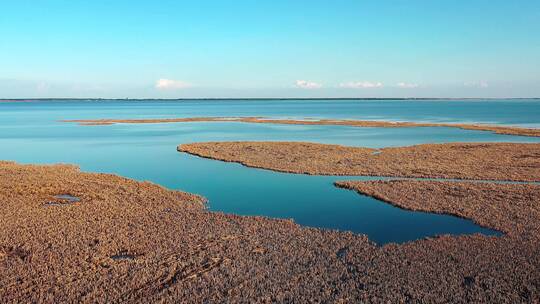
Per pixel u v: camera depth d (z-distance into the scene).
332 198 26.66
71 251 17.38
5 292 14.09
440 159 40.31
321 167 36.34
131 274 15.38
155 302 13.53
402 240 19.23
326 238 18.95
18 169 35.97
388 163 38.28
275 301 13.73
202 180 32.19
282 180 31.98
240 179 32.44
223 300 13.70
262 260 16.53
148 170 36.62
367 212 23.58
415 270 15.65
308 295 13.99
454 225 21.20
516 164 37.28
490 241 18.39
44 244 18.09
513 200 25.05
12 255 17.20
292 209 24.28
